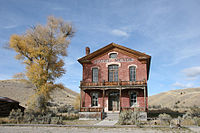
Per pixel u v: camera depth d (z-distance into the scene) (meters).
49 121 18.33
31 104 24.36
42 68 28.53
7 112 25.06
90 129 15.04
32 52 28.47
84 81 26.83
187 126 15.62
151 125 16.19
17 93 53.16
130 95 25.05
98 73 26.69
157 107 50.88
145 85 23.20
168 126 15.36
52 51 29.59
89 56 27.44
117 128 15.27
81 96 24.88
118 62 26.41
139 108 23.23
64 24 30.92
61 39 29.20
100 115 23.27
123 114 17.72
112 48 27.16
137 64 25.64
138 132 13.54
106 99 25.64
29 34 29.00
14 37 28.00
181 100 64.50
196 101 56.03
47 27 29.73
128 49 26.22
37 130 14.61
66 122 19.39
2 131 14.12
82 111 24.39
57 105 45.81
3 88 55.09
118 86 24.12
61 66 30.05
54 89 29.84
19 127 15.94
